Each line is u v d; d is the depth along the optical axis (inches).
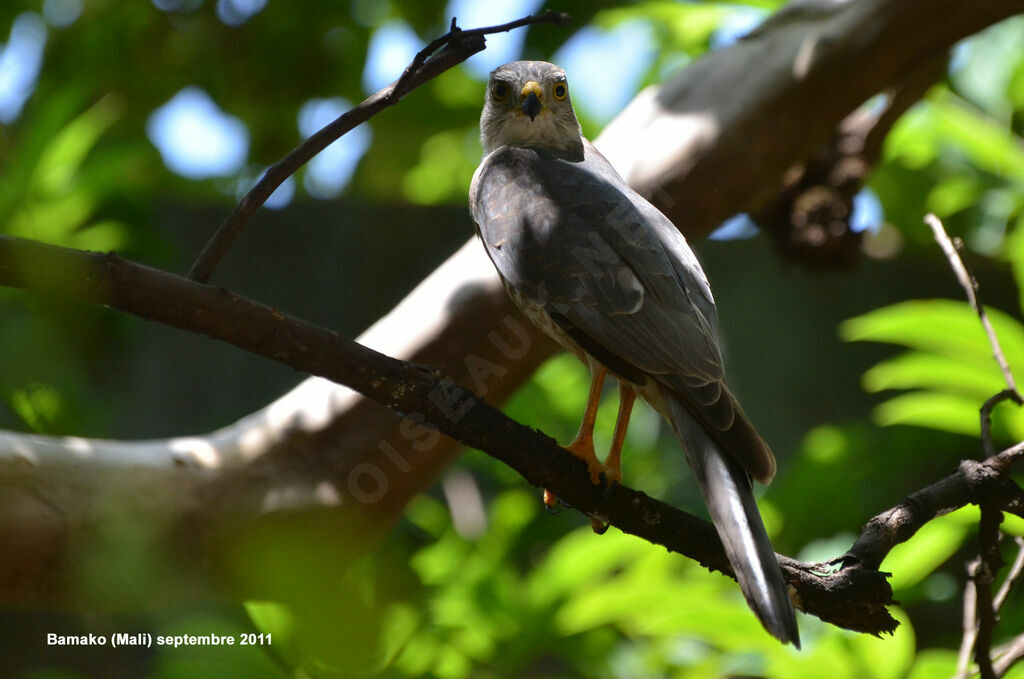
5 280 191.8
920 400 345.4
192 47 576.4
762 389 621.6
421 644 323.6
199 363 551.8
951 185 507.2
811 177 434.3
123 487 299.1
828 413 616.4
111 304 199.3
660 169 354.0
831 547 420.5
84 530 287.0
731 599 345.4
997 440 374.3
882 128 420.2
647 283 272.8
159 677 240.8
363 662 220.4
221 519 311.0
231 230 216.1
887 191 531.8
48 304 385.1
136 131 593.3
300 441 323.6
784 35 375.6
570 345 298.4
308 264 586.6
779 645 308.5
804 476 472.7
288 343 211.3
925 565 326.0
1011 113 502.3
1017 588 410.9
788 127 367.9
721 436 235.8
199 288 203.3
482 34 218.1
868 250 554.6
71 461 295.6
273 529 315.0
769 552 208.8
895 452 494.9
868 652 307.0
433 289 344.8
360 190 671.8
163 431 538.0
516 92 359.6
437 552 380.8
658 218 299.1
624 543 340.2
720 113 359.3
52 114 410.3
